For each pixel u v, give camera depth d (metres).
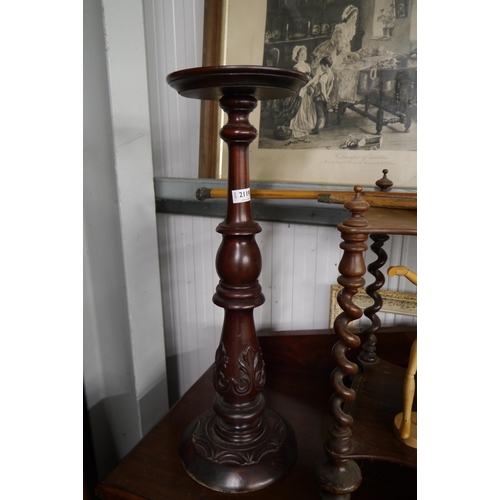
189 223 0.96
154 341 0.95
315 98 0.78
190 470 0.61
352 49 0.74
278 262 0.90
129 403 0.93
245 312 0.60
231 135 0.54
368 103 0.75
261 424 0.66
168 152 0.95
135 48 0.79
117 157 0.78
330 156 0.78
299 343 0.85
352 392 0.49
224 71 0.46
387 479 0.65
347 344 0.48
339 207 0.80
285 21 0.78
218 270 0.59
